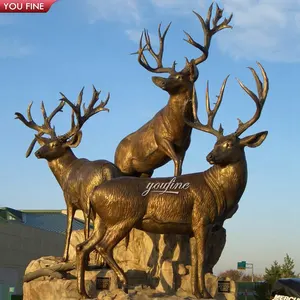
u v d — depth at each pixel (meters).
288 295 13.05
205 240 11.81
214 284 12.63
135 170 15.23
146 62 15.00
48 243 33.78
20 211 37.34
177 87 13.86
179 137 14.25
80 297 11.83
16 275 29.92
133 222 11.79
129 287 12.62
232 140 11.88
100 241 11.95
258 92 12.06
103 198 11.84
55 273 13.06
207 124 12.45
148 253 14.03
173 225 11.86
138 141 14.98
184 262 13.60
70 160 14.07
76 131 14.02
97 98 14.85
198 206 11.81
